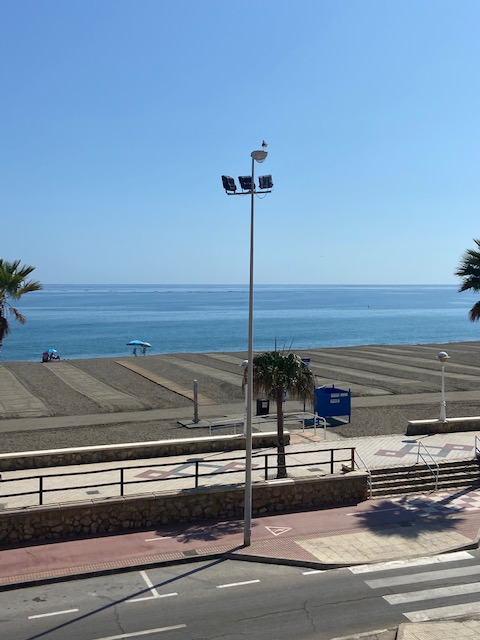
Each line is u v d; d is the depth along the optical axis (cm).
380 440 2794
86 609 1443
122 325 14550
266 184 1798
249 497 1811
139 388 4069
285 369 2153
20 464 2323
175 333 12369
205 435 2830
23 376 4584
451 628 1322
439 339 11094
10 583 1552
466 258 2647
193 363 5369
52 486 2109
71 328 13712
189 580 1606
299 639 1295
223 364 5297
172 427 2981
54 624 1370
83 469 2323
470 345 7119
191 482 2162
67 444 2656
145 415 3247
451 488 2355
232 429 2952
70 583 1588
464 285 2656
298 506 2141
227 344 10356
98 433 2858
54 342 10738
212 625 1362
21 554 1742
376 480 2319
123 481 2078
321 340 10994
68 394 3847
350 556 1739
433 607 1445
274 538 1872
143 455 2494
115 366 5156
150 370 4909
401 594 1516
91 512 1894
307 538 1873
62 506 1853
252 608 1443
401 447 2675
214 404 3544
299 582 1594
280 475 2197
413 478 2359
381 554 1759
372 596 1505
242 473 2267
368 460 2472
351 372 4809
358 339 11156
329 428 3019
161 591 1540
